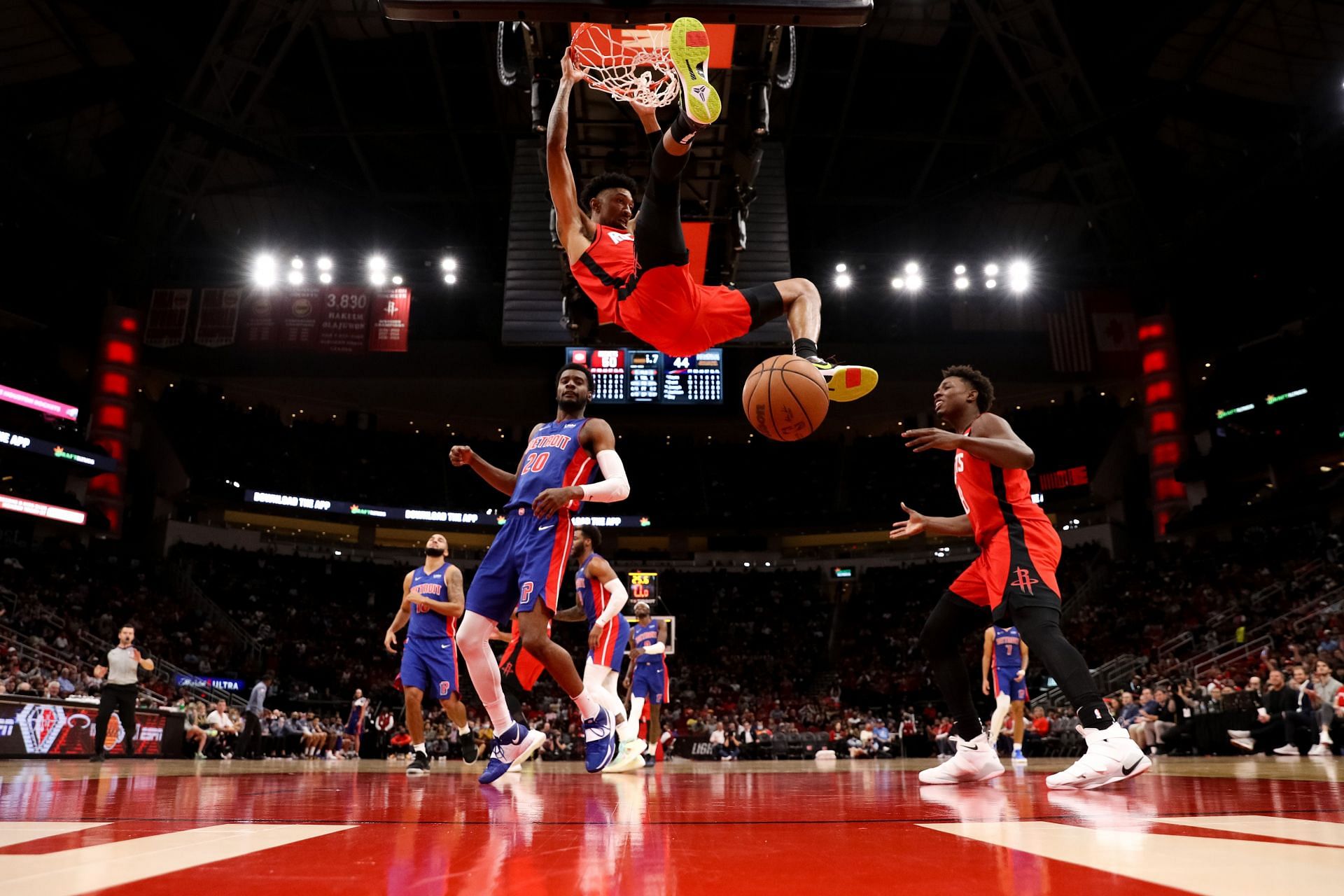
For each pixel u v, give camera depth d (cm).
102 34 2275
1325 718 1132
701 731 2408
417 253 3150
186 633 2673
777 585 3662
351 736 2111
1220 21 2259
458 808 256
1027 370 3338
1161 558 2919
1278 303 2736
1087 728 339
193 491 3120
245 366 3341
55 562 2589
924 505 3600
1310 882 117
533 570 414
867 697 2975
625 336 1823
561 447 435
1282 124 2511
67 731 1207
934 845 161
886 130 2823
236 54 2311
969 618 409
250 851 151
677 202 324
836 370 356
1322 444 2512
